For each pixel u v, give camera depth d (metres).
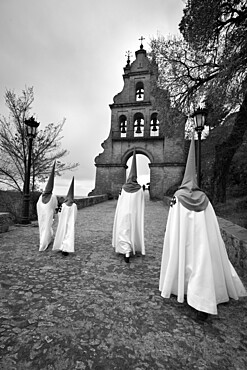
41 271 3.52
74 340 1.90
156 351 1.79
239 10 6.64
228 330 2.08
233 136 10.05
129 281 3.21
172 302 2.60
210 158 15.47
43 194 4.86
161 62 10.41
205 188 13.02
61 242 4.47
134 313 2.35
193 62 9.40
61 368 1.59
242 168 11.85
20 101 10.45
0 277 3.24
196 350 1.81
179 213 2.53
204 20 7.05
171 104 11.12
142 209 4.44
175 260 2.49
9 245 5.01
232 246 4.04
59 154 11.72
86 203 15.20
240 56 6.23
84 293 2.79
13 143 10.27
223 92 7.43
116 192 23.03
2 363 1.62
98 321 2.19
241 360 1.71
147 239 5.91
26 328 2.05
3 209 10.08
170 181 21.94
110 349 1.80
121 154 23.59
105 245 5.23
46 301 2.57
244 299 2.70
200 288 2.15
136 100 24.78
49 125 11.37
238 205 8.64
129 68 25.06
